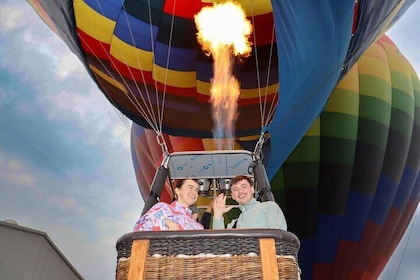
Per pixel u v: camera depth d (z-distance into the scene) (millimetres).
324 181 10945
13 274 10445
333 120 11438
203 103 8320
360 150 11367
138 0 7301
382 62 13188
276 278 1722
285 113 7215
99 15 7426
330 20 6359
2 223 10695
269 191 3182
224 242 1814
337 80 7969
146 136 12906
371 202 11180
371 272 11148
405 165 12062
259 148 3908
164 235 1821
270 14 7320
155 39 7738
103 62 8086
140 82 8234
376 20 6867
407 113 12539
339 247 10875
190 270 1766
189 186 2693
